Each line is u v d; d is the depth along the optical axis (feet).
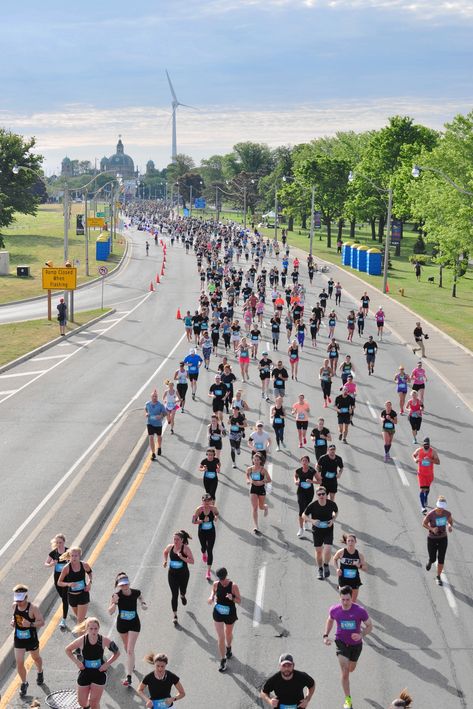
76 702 91.30
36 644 93.76
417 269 588.50
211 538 122.01
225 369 210.59
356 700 92.43
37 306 460.14
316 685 95.45
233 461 178.09
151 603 115.85
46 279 397.19
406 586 121.19
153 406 182.09
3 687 94.79
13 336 355.15
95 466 176.14
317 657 101.60
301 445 191.62
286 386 259.39
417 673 97.96
